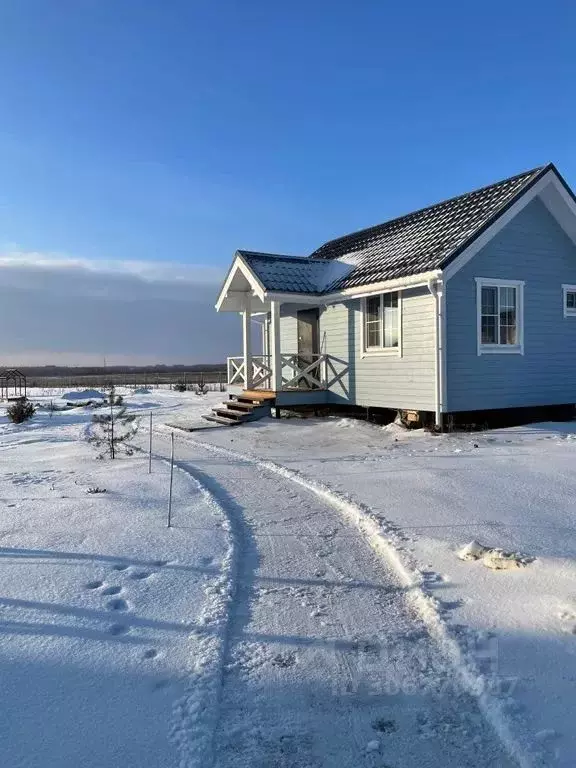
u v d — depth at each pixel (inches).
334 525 274.4
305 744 123.1
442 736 125.1
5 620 172.2
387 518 274.4
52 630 166.4
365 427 586.9
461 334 553.0
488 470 362.0
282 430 597.6
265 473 397.7
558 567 202.7
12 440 619.5
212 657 153.1
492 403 574.9
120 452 502.6
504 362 582.9
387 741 124.0
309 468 403.2
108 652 155.0
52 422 795.4
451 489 320.8
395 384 595.2
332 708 135.1
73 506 301.9
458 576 204.1
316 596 195.9
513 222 585.9
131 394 1285.7
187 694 136.6
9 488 357.1
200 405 945.5
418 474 361.4
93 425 730.2
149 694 136.6
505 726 124.0
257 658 156.3
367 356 631.8
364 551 239.3
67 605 183.3
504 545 229.1
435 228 619.8
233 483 366.0
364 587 203.5
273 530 268.1
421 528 256.8
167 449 525.7
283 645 163.0
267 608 186.7
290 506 308.8
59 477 389.7
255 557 233.1
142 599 189.3
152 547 238.8
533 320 602.9
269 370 757.3
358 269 653.3
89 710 130.0
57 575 207.5
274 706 135.7
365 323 635.5
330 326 692.1
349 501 306.3
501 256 577.9
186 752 117.4
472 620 171.3
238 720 130.6
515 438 486.6
